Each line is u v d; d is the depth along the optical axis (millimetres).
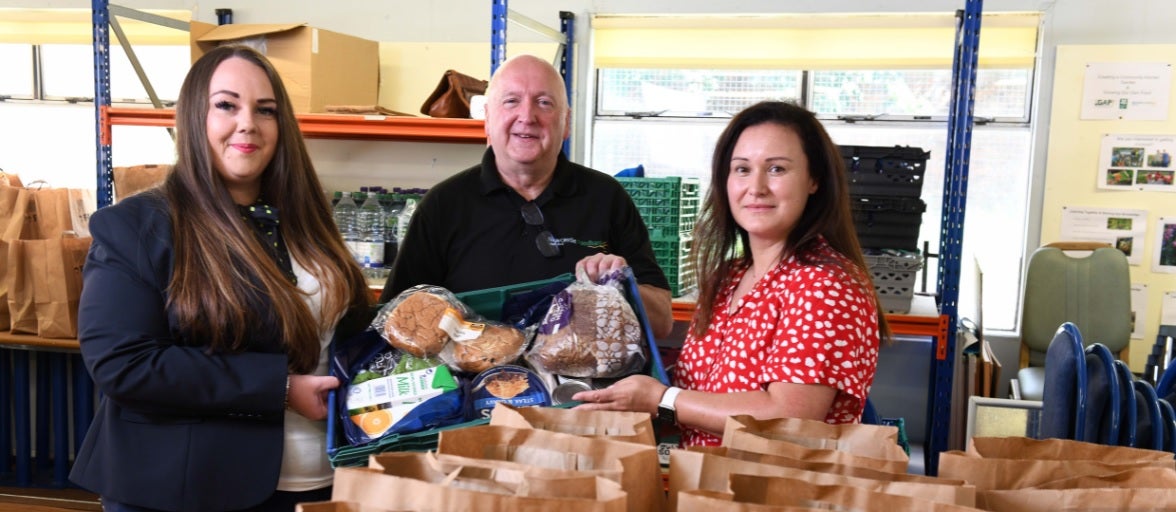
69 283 3389
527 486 801
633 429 1017
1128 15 4113
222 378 1433
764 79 4566
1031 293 3949
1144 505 788
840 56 4324
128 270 1455
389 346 1558
